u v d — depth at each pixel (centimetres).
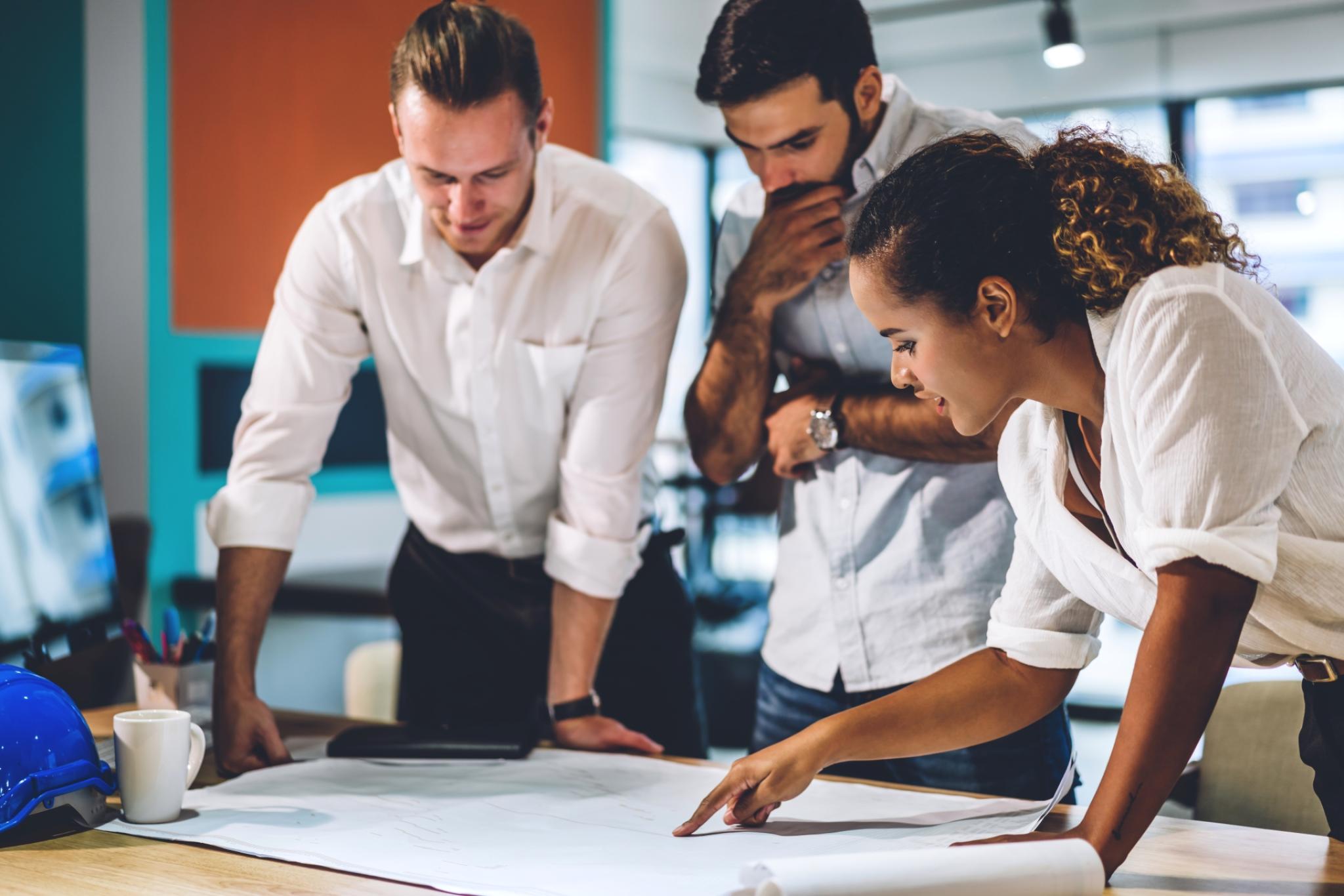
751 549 694
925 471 167
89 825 122
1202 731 100
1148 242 100
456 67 146
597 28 385
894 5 680
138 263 267
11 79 260
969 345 106
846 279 169
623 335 171
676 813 126
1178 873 109
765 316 172
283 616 292
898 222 105
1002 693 125
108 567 162
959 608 166
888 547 169
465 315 171
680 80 779
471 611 186
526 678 186
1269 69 621
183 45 276
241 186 291
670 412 788
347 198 172
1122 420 103
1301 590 102
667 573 195
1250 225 639
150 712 127
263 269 298
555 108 369
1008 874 95
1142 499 105
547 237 170
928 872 93
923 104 168
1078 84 666
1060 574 120
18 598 142
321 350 172
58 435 156
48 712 121
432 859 110
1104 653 574
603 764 146
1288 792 149
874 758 124
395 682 234
